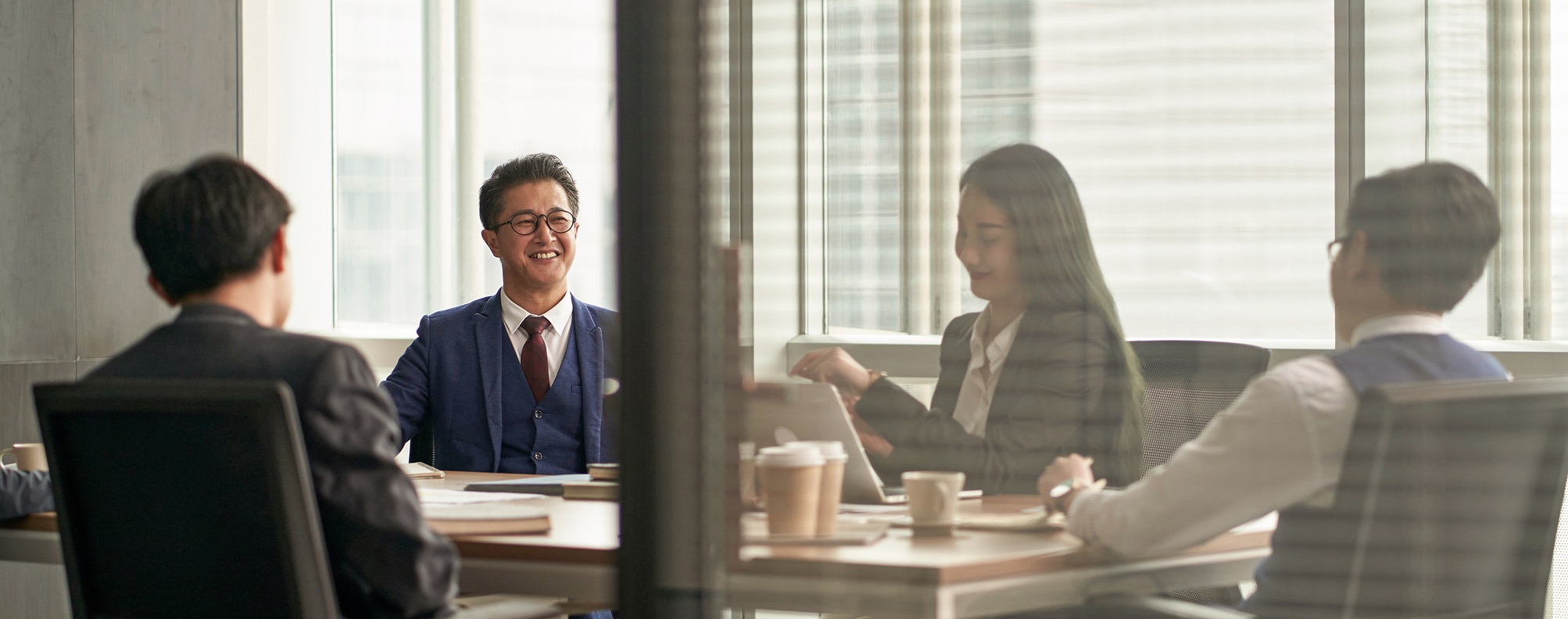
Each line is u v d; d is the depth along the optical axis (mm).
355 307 4277
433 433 2594
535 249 2574
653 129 805
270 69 4027
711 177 803
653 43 804
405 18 4242
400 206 4266
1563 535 1033
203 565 1289
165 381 1265
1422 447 853
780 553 808
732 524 810
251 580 1272
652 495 814
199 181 1435
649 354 811
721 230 805
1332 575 848
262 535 1256
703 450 810
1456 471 870
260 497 1245
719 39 801
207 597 1293
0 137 3066
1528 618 924
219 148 3695
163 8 3518
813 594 806
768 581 809
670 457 812
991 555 812
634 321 813
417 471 2137
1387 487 846
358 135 4258
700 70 802
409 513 1369
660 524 812
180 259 1416
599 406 2574
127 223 3398
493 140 4223
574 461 2562
